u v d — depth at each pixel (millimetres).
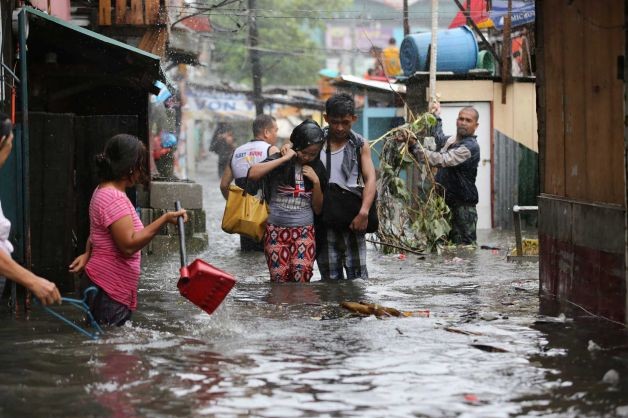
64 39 14977
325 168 12750
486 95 23688
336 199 12742
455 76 23609
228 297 11438
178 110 38125
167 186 18109
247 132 55906
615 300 9539
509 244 18766
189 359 7887
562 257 11047
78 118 12484
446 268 14617
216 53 56531
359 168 12906
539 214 11867
